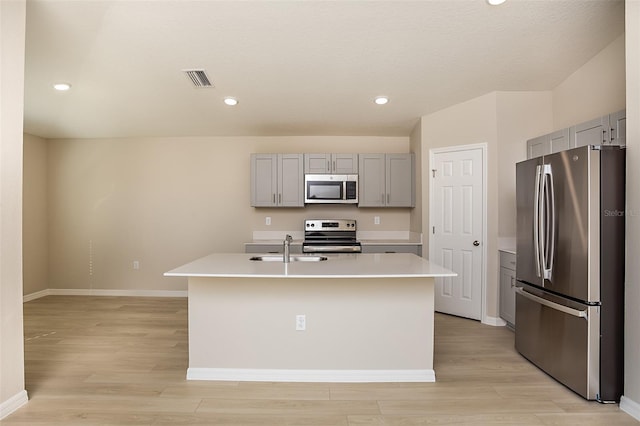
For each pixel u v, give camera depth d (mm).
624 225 2201
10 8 2053
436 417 2092
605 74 2975
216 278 2590
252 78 3293
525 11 2412
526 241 2857
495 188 3777
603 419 2062
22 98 2137
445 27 2562
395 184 4871
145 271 5215
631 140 2129
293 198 4871
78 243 5238
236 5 2271
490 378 2584
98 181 5219
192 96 3689
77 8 2260
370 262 2775
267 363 2590
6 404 2080
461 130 4035
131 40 2631
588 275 2217
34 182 5000
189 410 2162
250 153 5203
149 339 3367
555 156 2467
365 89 3582
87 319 4016
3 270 2053
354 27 2529
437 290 4316
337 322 2580
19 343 2162
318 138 5203
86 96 3650
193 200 5215
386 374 2564
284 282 2582
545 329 2631
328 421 2055
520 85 3621
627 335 2150
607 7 2395
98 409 2164
